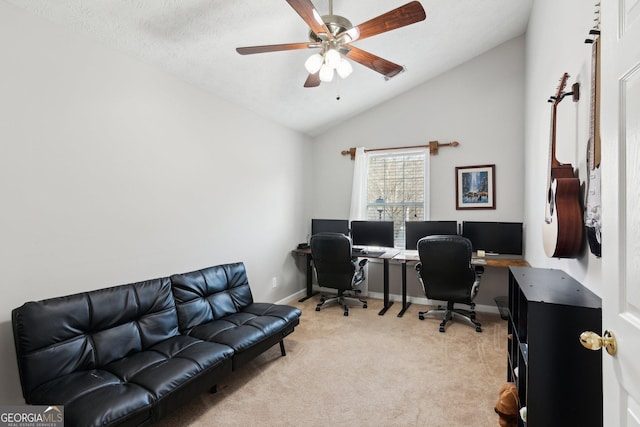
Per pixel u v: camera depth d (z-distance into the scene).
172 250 2.66
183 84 2.77
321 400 2.09
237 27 2.30
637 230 0.73
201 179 2.93
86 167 2.07
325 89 3.55
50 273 1.89
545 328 1.36
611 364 0.84
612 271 0.84
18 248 1.76
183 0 1.97
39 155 1.84
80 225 2.04
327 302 4.04
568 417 1.34
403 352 2.76
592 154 1.43
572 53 1.84
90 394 1.53
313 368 2.50
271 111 3.71
